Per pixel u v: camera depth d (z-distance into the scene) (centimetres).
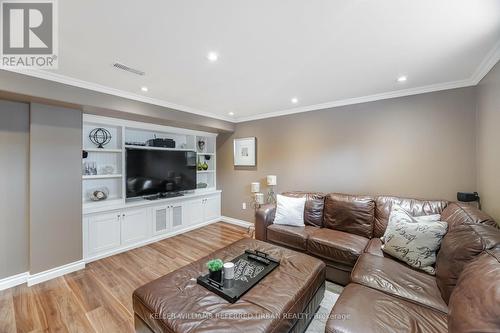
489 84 201
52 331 168
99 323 176
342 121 325
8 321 178
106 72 219
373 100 298
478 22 142
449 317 102
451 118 249
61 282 236
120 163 335
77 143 263
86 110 271
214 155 490
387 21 142
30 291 220
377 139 296
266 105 350
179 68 211
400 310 126
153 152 362
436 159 258
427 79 240
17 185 233
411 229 190
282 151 390
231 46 173
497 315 80
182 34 156
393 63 202
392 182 286
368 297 138
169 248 330
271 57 190
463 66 207
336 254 230
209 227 436
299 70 217
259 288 151
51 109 244
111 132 339
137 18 137
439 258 157
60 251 250
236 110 384
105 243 299
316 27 148
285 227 288
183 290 148
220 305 134
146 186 352
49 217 243
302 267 180
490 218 169
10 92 200
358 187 312
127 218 323
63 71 216
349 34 157
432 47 174
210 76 231
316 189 352
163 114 327
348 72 222
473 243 130
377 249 217
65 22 140
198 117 381
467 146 240
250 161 432
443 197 255
